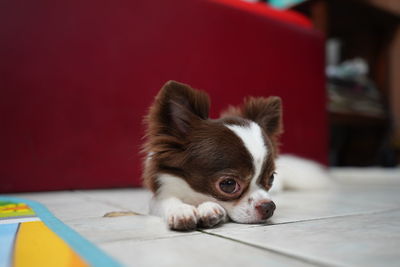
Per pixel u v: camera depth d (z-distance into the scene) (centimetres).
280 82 119
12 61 83
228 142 55
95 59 90
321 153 130
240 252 40
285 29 120
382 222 51
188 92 60
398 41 188
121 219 54
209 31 105
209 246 42
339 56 202
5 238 44
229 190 54
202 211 50
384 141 183
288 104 121
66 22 87
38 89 85
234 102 109
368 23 181
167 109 60
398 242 42
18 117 84
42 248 41
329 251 40
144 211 61
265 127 65
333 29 189
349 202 69
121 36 93
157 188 59
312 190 92
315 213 58
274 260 38
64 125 88
